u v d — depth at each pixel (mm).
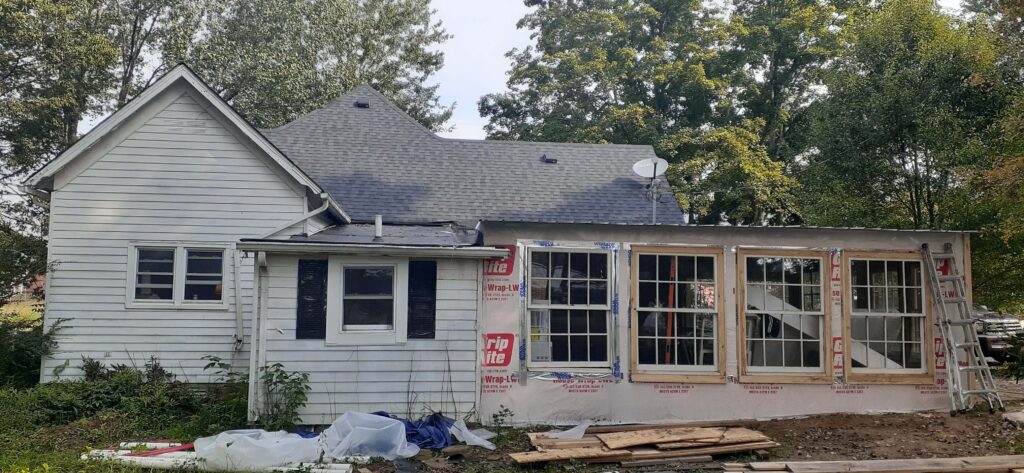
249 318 12414
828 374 10516
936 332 10820
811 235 10703
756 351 10594
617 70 29125
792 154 31078
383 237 10727
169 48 26031
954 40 17516
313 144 16703
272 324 9812
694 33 29719
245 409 10211
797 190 25906
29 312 17578
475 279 10234
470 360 10102
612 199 16422
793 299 10680
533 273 10359
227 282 12445
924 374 10688
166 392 11219
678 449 8625
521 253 10305
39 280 16641
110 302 12141
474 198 15758
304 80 26125
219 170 12594
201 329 12312
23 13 19953
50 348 11844
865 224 18688
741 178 26172
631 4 31828
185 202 12477
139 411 10422
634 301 10352
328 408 9789
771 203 26297
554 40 33125
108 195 12305
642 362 10391
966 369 10523
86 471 7621
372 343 9953
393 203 15109
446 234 11367
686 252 10484
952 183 17672
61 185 12211
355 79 31516
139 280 12328
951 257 10906
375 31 36250
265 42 27141
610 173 17578
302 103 26094
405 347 10016
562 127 30141
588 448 8664
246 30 27156
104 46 21703
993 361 16516
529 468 8211
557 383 10172
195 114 12602
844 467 7824
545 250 10375
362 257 10008
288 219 12680
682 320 10516
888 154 18719
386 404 9898
